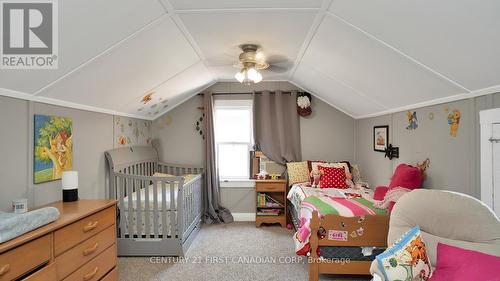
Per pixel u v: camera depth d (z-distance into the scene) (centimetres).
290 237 349
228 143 436
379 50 191
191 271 258
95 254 177
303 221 252
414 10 135
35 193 189
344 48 215
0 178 164
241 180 427
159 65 252
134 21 168
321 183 362
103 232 186
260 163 425
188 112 430
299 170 401
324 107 431
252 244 325
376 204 253
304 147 431
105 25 158
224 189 430
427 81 199
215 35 220
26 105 182
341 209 239
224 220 412
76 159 239
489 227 143
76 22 145
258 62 259
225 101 427
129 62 216
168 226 295
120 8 150
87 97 235
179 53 248
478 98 179
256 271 258
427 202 166
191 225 333
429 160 238
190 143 429
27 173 183
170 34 206
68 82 194
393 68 206
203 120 428
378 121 349
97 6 141
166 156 430
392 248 156
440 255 146
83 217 162
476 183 182
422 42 157
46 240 134
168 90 338
